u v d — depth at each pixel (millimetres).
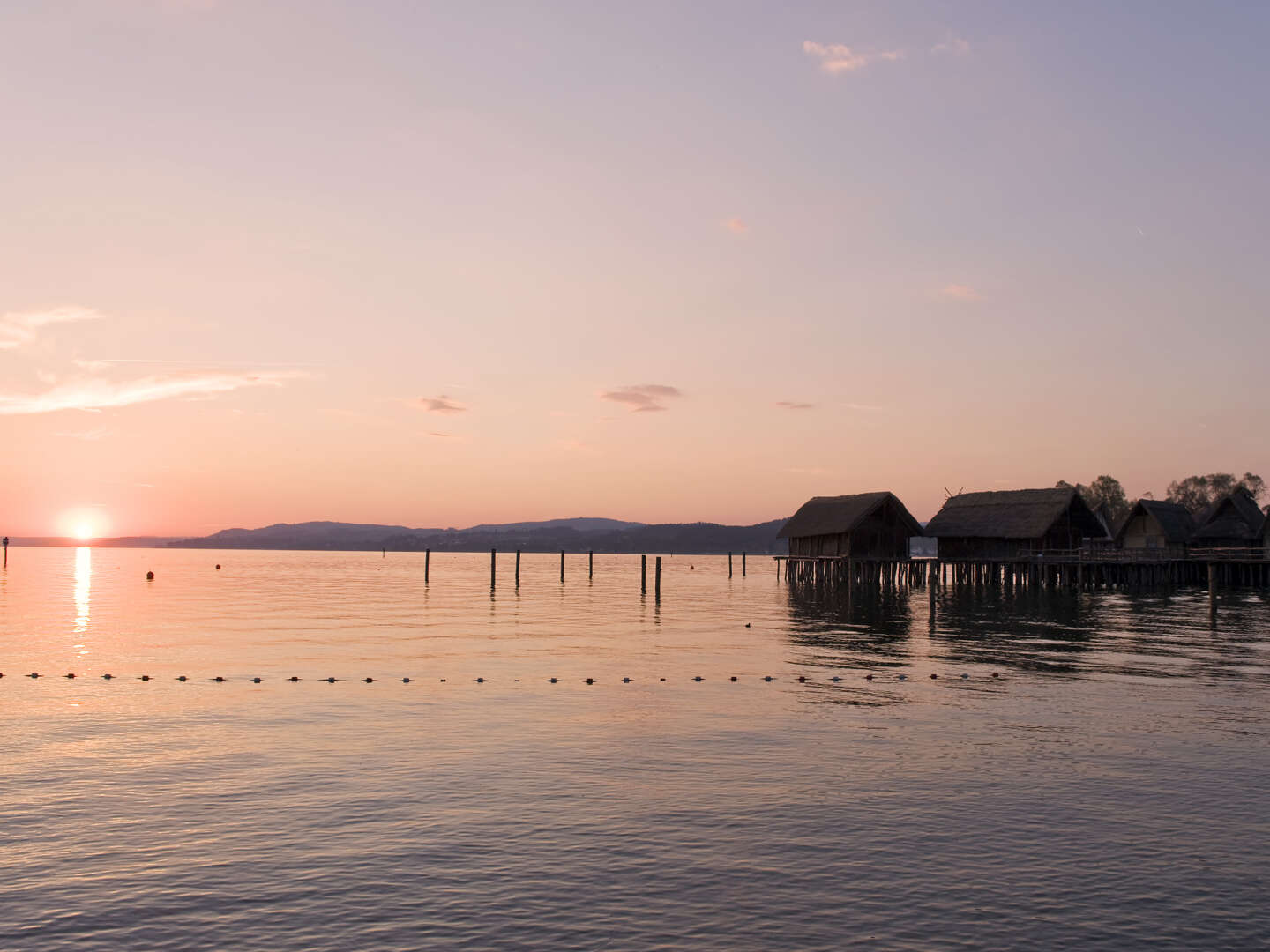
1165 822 16297
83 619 56062
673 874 13805
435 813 16578
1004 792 17969
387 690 29500
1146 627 50594
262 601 74250
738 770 19516
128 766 19781
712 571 177000
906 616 58844
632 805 17094
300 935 11852
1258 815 16672
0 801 17203
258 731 23359
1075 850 14875
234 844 15008
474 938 11789
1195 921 12344
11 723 24359
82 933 11898
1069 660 37000
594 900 12906
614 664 35812
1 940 11680
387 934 11875
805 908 12688
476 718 25000
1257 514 91188
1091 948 11586
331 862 14227
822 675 33031
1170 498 160750
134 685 30500
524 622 54219
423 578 132250
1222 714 25875
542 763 20062
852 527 83688
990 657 38156
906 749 21500
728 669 34469
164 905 12695
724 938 11812
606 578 135375
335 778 18828
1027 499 87750
